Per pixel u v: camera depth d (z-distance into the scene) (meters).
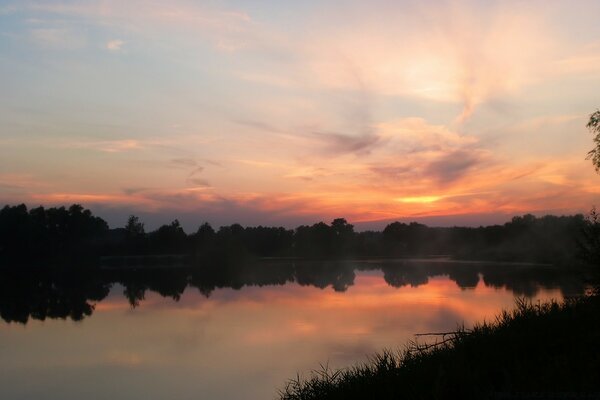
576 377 7.98
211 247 138.38
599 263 13.45
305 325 31.09
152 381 21.02
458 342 11.34
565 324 11.09
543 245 87.06
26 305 49.44
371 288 53.75
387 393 9.33
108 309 45.12
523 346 10.09
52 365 24.59
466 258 116.50
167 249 142.62
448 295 42.25
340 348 23.19
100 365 24.27
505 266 80.31
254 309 40.44
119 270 104.88
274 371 20.55
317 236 157.38
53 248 118.06
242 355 24.14
